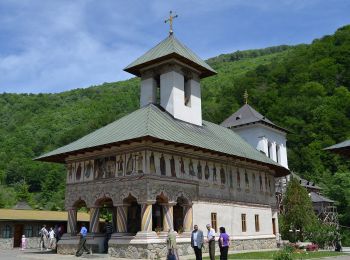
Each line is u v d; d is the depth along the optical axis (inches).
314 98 4035.4
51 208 3348.9
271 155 2174.0
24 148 5004.9
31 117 6112.2
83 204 1316.4
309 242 1662.2
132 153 1144.2
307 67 4559.5
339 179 3270.2
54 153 1295.5
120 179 1153.4
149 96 1454.2
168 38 1515.7
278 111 3944.4
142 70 1493.6
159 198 1157.7
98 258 1056.2
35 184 4645.7
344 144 888.3
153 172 1119.6
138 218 1267.2
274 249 1492.4
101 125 4852.4
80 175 1274.6
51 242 1587.1
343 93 3966.5
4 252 1381.6
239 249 1387.8
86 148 1179.9
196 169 1272.1
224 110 4040.4
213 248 869.2
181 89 1430.9
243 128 2164.1
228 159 1422.2
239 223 1422.2
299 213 1857.8
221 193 1358.3
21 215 1792.6
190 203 1218.0
